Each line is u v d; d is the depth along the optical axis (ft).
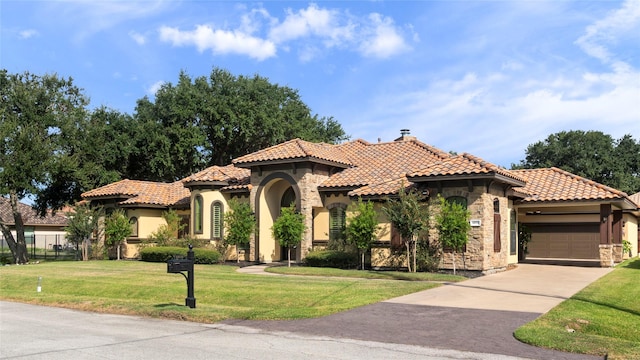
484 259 66.18
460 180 68.18
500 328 34.35
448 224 64.39
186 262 43.96
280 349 29.14
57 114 121.39
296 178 83.76
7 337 33.50
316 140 162.50
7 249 178.81
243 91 149.69
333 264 76.64
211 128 145.48
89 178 127.24
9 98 120.78
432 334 32.86
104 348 29.76
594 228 89.25
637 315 40.65
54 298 51.55
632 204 86.22
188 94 140.46
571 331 33.55
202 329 35.55
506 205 75.41
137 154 138.72
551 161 181.27
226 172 98.22
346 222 78.48
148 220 106.22
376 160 90.89
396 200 73.31
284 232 78.33
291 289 52.19
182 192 110.32
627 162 177.68
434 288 53.16
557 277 63.36
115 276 68.95
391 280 59.52
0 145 106.73
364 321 37.22
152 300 52.80
